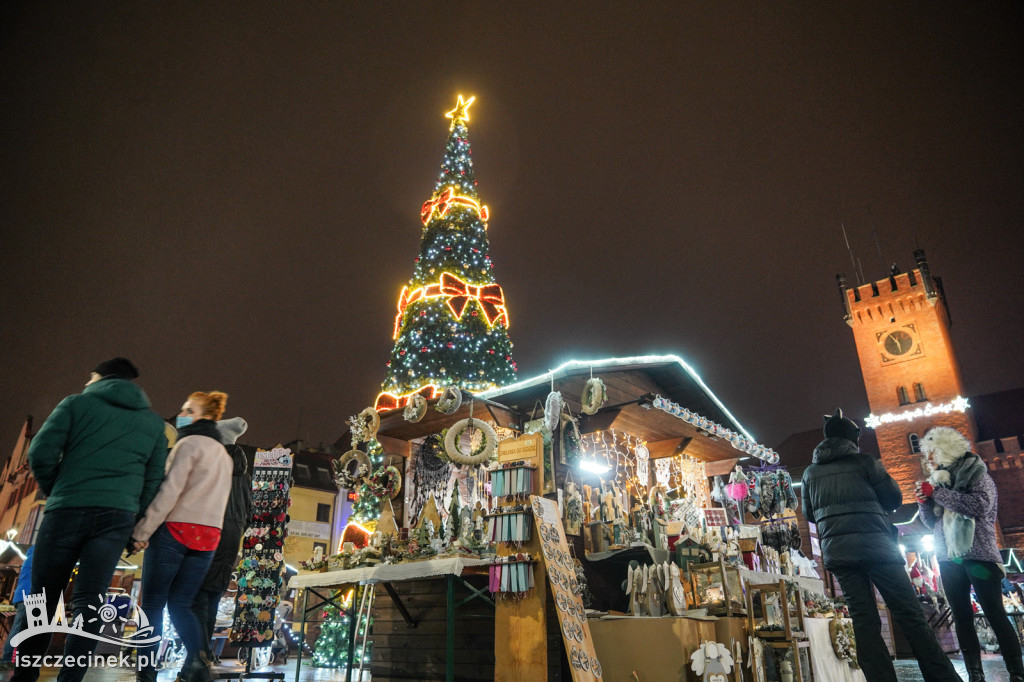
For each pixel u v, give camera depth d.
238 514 5.61
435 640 6.56
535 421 6.99
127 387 3.82
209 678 4.06
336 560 6.88
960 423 48.41
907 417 50.97
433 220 14.95
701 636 5.49
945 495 5.56
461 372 13.18
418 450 9.05
